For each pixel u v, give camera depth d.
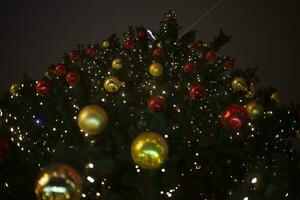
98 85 2.63
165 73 2.41
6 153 1.12
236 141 1.76
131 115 1.66
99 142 1.37
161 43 3.46
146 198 1.20
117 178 1.28
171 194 1.40
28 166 1.16
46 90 1.66
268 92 2.41
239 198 1.11
